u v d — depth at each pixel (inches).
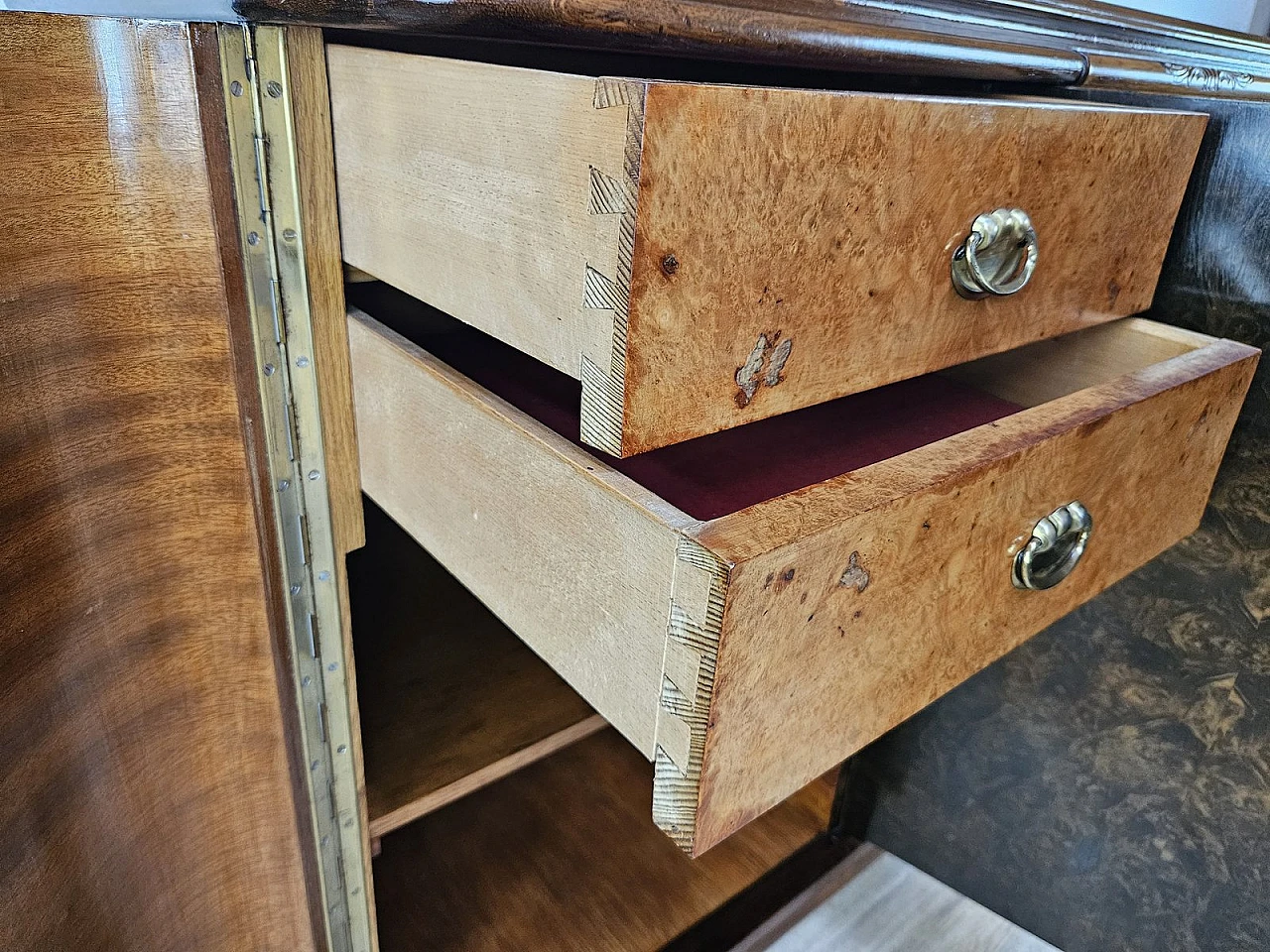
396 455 19.3
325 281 17.4
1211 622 24.4
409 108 14.8
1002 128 16.1
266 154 15.6
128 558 16.5
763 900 31.5
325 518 18.8
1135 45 21.8
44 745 15.5
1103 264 20.8
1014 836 30.2
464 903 29.8
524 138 12.7
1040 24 19.6
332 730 20.4
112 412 15.5
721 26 13.5
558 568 15.0
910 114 14.3
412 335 27.0
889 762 33.6
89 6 14.7
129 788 17.6
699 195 11.9
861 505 12.9
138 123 14.2
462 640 28.9
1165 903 26.9
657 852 32.6
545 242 13.0
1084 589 19.6
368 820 21.9
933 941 30.0
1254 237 22.2
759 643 12.1
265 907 21.2
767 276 13.5
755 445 21.9
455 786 23.1
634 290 11.8
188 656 17.9
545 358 13.8
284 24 15.1
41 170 13.8
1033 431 16.0
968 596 16.0
